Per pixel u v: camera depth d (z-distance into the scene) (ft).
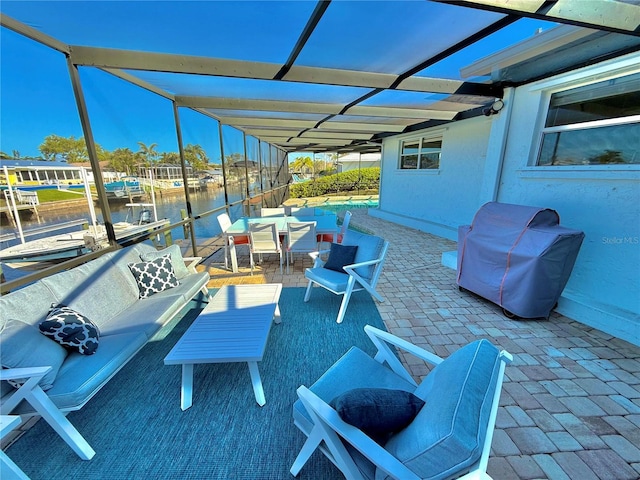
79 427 5.66
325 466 4.94
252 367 6.11
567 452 5.09
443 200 21.42
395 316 9.83
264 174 32.94
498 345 8.14
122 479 4.74
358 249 11.22
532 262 8.70
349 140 31.65
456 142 19.66
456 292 11.72
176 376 7.12
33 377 4.58
